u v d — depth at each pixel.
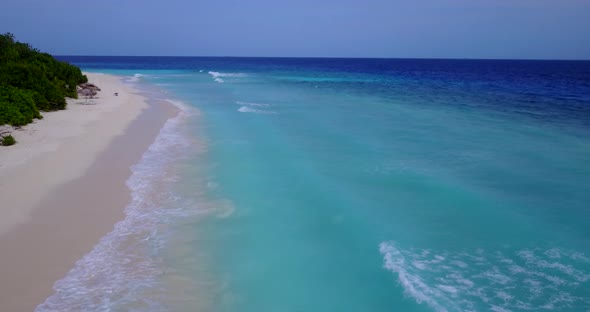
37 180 14.03
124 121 24.75
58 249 10.01
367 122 27.31
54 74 33.88
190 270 9.62
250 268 9.81
